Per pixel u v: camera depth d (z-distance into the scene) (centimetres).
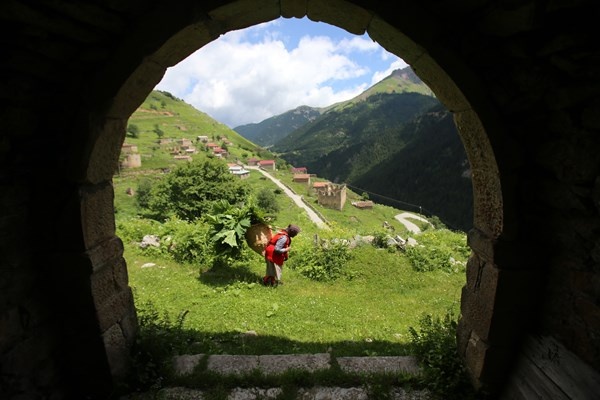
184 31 217
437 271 700
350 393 278
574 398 196
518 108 218
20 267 223
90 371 259
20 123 208
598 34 173
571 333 209
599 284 190
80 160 225
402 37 220
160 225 846
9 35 182
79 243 234
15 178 218
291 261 699
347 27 251
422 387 284
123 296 283
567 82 192
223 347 369
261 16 242
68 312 246
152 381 279
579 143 194
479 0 195
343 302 554
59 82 223
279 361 316
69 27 195
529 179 229
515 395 240
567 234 211
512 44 203
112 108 228
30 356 227
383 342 400
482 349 253
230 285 577
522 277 231
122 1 201
